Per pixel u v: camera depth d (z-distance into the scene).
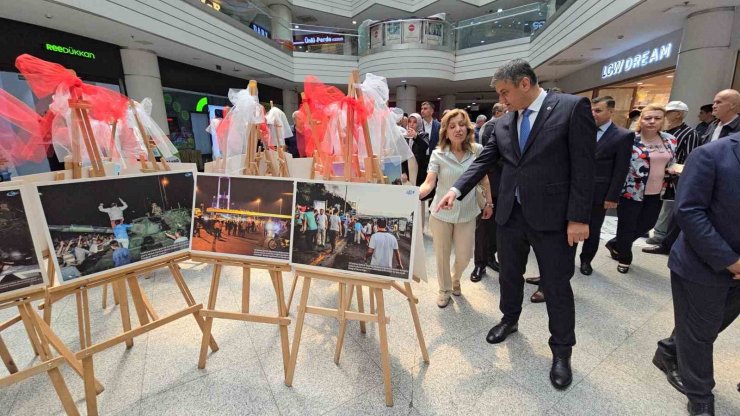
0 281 1.21
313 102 1.82
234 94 2.31
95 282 1.42
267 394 1.50
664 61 5.38
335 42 11.02
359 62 11.17
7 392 1.54
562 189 1.43
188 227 1.67
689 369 1.32
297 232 1.50
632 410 1.38
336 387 1.54
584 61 7.51
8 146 1.66
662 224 3.30
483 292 2.45
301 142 4.36
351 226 1.44
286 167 2.99
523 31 9.04
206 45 6.89
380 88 1.80
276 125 3.12
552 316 1.57
